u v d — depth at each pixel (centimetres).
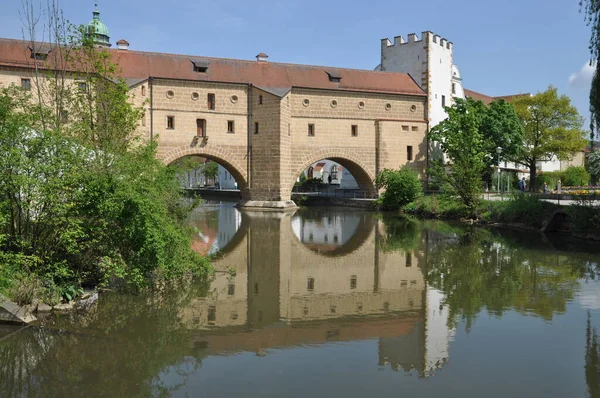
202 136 4741
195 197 2648
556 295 1495
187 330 1173
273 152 4803
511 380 900
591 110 2398
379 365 966
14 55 4000
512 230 3188
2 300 1187
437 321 1248
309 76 5222
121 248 1465
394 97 5438
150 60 4712
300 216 4219
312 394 848
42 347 1052
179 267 1642
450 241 2686
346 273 1850
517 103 5916
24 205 1277
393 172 5038
